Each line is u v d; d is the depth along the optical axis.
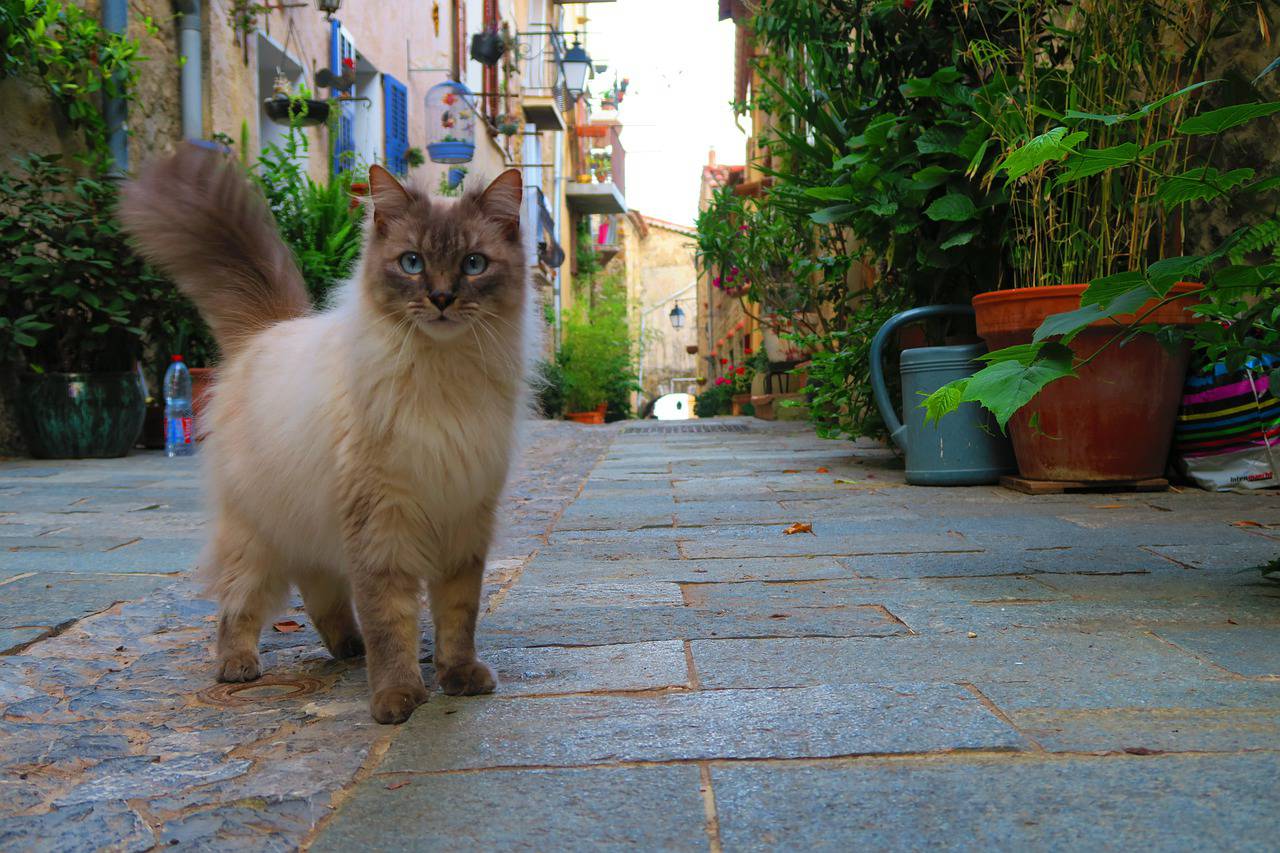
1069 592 1.27
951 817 0.65
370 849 0.64
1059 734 0.79
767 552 1.58
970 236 2.11
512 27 8.05
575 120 10.83
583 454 3.44
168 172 1.21
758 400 6.88
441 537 0.98
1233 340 1.24
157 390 3.46
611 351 8.59
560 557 1.58
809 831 0.64
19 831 0.68
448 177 5.30
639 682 0.97
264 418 1.04
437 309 0.91
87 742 0.86
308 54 4.13
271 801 0.72
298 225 3.47
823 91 2.72
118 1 3.12
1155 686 0.90
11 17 2.75
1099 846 0.61
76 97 3.04
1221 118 1.05
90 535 1.81
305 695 1.00
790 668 1.00
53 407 2.99
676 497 2.20
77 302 3.06
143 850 0.65
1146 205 1.78
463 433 0.95
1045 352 1.21
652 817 0.67
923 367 2.21
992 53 2.06
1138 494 1.97
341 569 1.03
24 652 1.16
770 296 3.86
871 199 2.24
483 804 0.70
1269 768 0.70
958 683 0.93
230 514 1.09
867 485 2.29
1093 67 2.00
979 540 1.60
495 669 1.03
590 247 11.85
